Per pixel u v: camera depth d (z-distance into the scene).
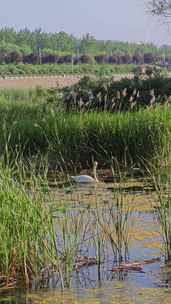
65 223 9.24
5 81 59.25
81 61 106.50
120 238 9.52
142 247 9.52
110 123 18.03
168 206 10.24
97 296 7.81
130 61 110.88
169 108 20.25
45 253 8.61
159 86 24.95
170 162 14.99
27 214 8.66
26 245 8.47
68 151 17.34
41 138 17.98
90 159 17.33
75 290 8.02
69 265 8.41
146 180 14.36
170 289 8.02
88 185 14.36
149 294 7.84
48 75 78.38
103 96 24.72
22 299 7.78
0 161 10.62
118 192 11.88
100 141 17.47
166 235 9.33
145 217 10.96
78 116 19.62
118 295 7.83
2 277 8.38
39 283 8.31
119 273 8.60
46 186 10.09
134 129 17.38
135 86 24.83
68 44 139.38
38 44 136.12
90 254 9.25
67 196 12.75
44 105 24.94
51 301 7.69
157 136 16.95
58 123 18.62
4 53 113.19
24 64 95.00
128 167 16.52
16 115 22.73
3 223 8.52
